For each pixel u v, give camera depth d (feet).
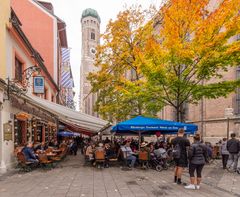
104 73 71.77
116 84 69.82
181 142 31.01
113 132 56.70
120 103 71.46
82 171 42.27
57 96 116.16
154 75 49.98
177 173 31.12
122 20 68.59
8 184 30.76
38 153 46.83
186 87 50.11
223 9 45.68
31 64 60.49
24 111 52.19
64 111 54.39
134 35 67.82
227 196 25.11
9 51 44.45
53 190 27.45
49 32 102.73
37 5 101.81
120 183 31.37
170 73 50.70
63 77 133.80
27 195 25.30
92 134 114.52
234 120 72.23
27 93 53.83
